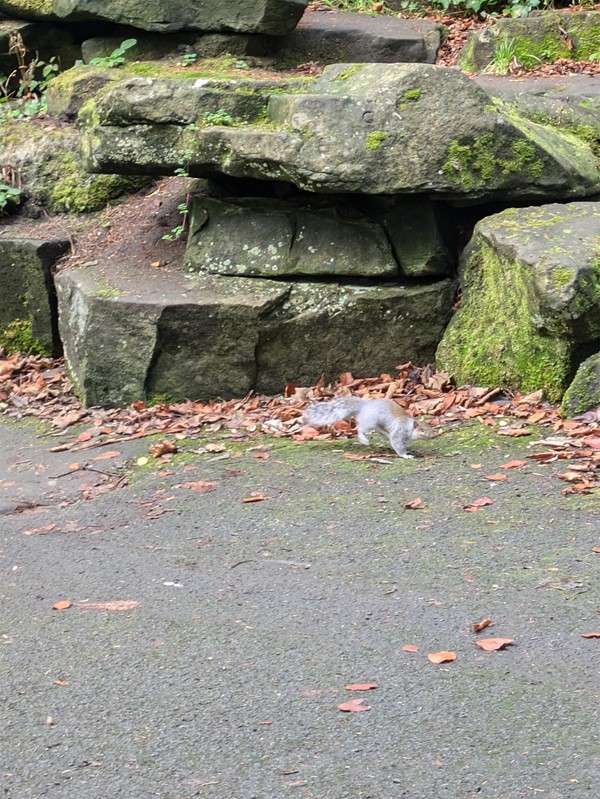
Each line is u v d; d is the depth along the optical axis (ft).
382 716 24.34
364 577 26.48
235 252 32.83
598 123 33.96
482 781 23.61
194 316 32.01
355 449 29.89
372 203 32.42
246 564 26.99
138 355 32.14
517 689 24.54
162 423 31.58
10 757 24.14
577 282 29.76
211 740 24.20
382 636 25.41
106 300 32.22
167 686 24.91
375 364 32.40
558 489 27.94
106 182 35.99
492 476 28.43
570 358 30.27
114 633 25.81
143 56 37.68
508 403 30.68
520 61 37.93
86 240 35.14
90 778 23.88
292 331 32.22
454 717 24.27
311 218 32.58
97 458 30.50
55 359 34.94
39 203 36.17
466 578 26.27
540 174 31.76
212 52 37.22
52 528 28.45
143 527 28.17
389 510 27.89
